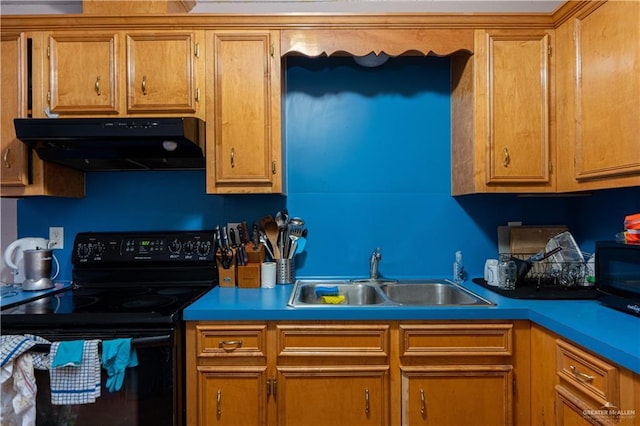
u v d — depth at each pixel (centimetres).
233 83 150
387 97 181
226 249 162
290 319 121
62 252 178
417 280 175
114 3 155
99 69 149
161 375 115
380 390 122
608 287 120
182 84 149
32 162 152
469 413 121
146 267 167
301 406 121
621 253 114
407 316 121
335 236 180
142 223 179
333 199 180
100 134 131
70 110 148
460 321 121
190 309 121
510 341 120
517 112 149
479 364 121
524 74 149
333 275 180
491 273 158
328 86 180
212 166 150
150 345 112
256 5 185
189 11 181
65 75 149
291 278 170
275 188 151
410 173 181
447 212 180
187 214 180
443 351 121
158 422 114
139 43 149
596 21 126
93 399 108
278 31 151
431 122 181
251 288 157
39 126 131
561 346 105
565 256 156
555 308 119
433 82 181
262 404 121
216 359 122
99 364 110
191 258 165
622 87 115
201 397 121
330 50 151
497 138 149
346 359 122
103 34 149
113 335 114
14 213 178
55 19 147
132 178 179
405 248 181
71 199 179
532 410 120
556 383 108
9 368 105
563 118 145
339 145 181
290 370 121
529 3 181
